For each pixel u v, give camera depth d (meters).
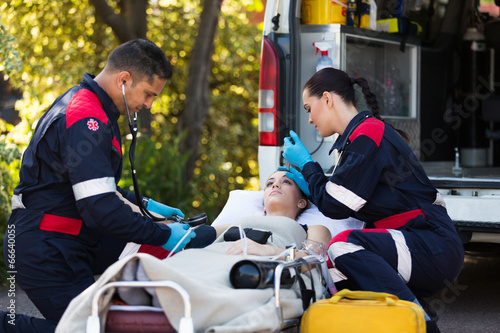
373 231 3.09
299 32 4.70
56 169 2.89
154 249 3.34
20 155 5.46
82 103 2.90
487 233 4.00
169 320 2.36
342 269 3.06
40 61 8.88
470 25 6.06
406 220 3.15
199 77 8.43
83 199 2.80
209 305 2.42
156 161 7.64
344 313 2.51
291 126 4.68
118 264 2.38
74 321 2.41
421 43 5.94
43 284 2.89
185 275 2.44
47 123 2.92
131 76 2.99
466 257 6.24
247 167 10.41
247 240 3.25
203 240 3.37
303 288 2.85
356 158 3.12
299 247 3.64
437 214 3.16
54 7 9.02
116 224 2.83
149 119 8.05
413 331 2.45
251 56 10.38
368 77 5.14
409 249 3.04
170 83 10.03
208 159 9.82
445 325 4.08
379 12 5.53
